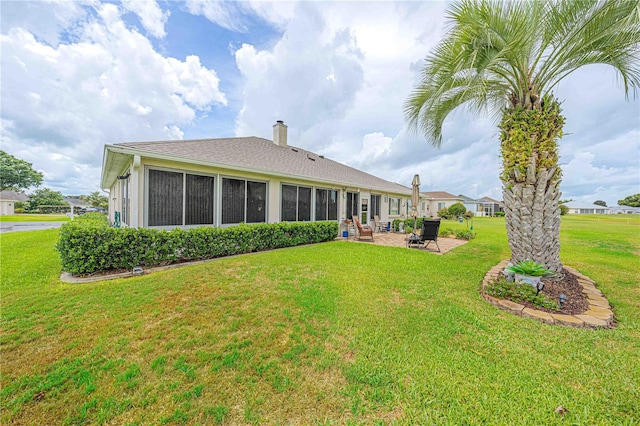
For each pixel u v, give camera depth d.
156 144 7.15
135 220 6.20
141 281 4.68
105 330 3.02
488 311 3.60
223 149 8.95
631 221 26.94
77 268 4.93
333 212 12.49
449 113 5.88
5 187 45.44
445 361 2.48
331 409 1.95
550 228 4.62
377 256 7.19
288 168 10.22
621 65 4.51
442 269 5.80
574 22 4.05
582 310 3.55
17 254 7.05
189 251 6.34
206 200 7.58
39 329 3.03
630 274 5.44
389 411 1.93
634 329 3.11
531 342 2.81
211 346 2.73
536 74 4.58
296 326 3.14
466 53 4.00
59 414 1.91
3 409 1.95
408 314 3.49
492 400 2.01
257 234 7.78
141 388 2.14
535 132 4.46
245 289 4.32
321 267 5.81
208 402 2.01
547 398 2.04
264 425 1.82
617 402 2.00
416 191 10.03
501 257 7.25
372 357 2.54
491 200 50.88
